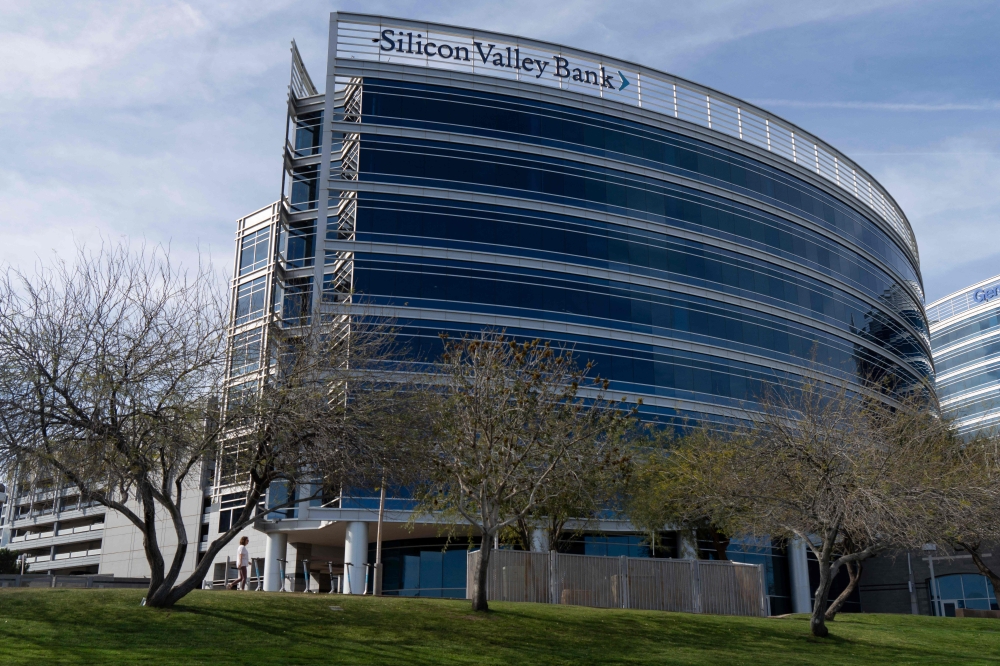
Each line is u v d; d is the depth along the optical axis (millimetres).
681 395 49062
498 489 23891
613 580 27922
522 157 50594
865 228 63281
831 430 24953
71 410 19359
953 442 29969
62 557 83500
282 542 47188
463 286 47031
